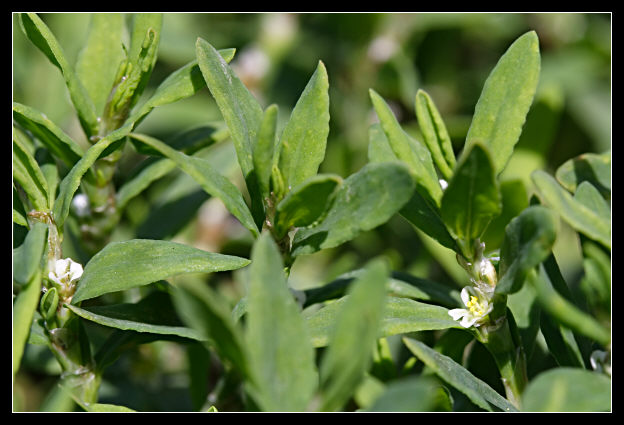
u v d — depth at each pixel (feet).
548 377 0.63
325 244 0.67
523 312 0.72
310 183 0.66
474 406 0.73
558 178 0.72
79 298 0.68
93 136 0.73
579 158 0.72
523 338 0.71
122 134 0.70
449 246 0.69
